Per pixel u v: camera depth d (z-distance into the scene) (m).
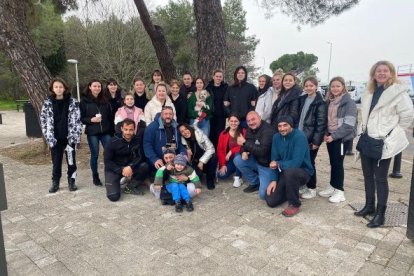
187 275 2.65
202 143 4.71
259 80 5.37
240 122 5.18
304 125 4.21
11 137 10.16
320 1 7.68
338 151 4.07
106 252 3.02
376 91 3.37
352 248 3.03
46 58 22.44
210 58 7.03
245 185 4.96
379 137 3.30
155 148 4.54
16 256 2.96
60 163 4.70
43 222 3.67
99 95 4.81
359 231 3.36
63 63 23.02
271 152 4.16
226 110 5.39
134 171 4.48
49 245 3.15
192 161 4.70
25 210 4.02
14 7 6.13
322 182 5.08
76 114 4.57
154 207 4.09
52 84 4.40
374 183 3.67
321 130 4.08
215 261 2.85
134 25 20.03
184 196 4.00
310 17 8.06
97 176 4.94
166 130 4.52
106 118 4.84
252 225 3.54
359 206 3.99
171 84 5.32
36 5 8.70
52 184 4.75
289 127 3.89
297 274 2.65
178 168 4.00
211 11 6.95
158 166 4.35
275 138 4.10
